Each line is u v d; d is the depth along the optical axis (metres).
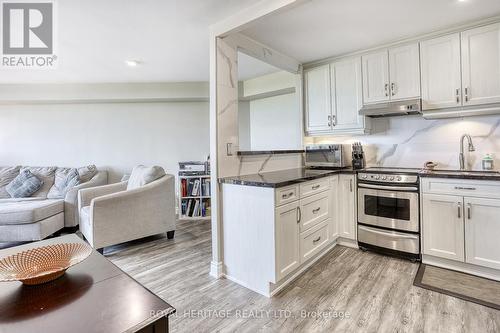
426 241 2.48
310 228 2.44
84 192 3.53
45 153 4.63
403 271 2.37
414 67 2.71
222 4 2.07
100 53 3.11
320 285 2.16
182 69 3.81
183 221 4.25
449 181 2.33
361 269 2.43
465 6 2.16
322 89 3.35
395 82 2.82
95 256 1.23
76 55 3.15
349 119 3.14
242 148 4.93
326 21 2.39
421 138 2.96
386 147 3.18
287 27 2.50
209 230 3.78
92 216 2.85
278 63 3.11
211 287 2.18
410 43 2.74
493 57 2.32
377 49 2.94
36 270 1.03
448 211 2.35
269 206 2.00
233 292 2.10
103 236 2.90
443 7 2.18
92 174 4.34
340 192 3.00
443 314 1.75
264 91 4.28
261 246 2.06
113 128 4.79
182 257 2.82
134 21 2.35
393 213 2.64
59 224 3.63
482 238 2.20
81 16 2.25
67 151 4.68
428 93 2.63
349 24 2.45
